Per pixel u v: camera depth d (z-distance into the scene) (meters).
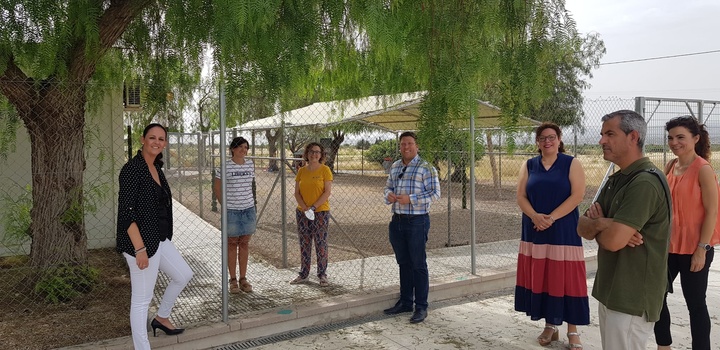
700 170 3.74
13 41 4.24
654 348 4.29
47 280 5.24
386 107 6.68
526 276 4.44
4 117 4.92
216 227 10.74
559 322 4.18
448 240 8.58
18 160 6.95
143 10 5.63
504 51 3.95
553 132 4.28
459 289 5.82
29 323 4.70
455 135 3.85
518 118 4.00
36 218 5.39
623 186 2.80
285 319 4.79
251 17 2.95
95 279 5.66
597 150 8.62
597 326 4.83
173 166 15.02
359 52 4.95
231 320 4.64
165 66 5.75
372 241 9.24
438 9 3.86
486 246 8.21
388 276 6.34
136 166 3.70
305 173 6.02
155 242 3.72
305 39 3.63
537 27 3.91
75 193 5.43
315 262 7.38
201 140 11.45
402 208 4.98
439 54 3.83
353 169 24.19
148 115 5.90
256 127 7.39
